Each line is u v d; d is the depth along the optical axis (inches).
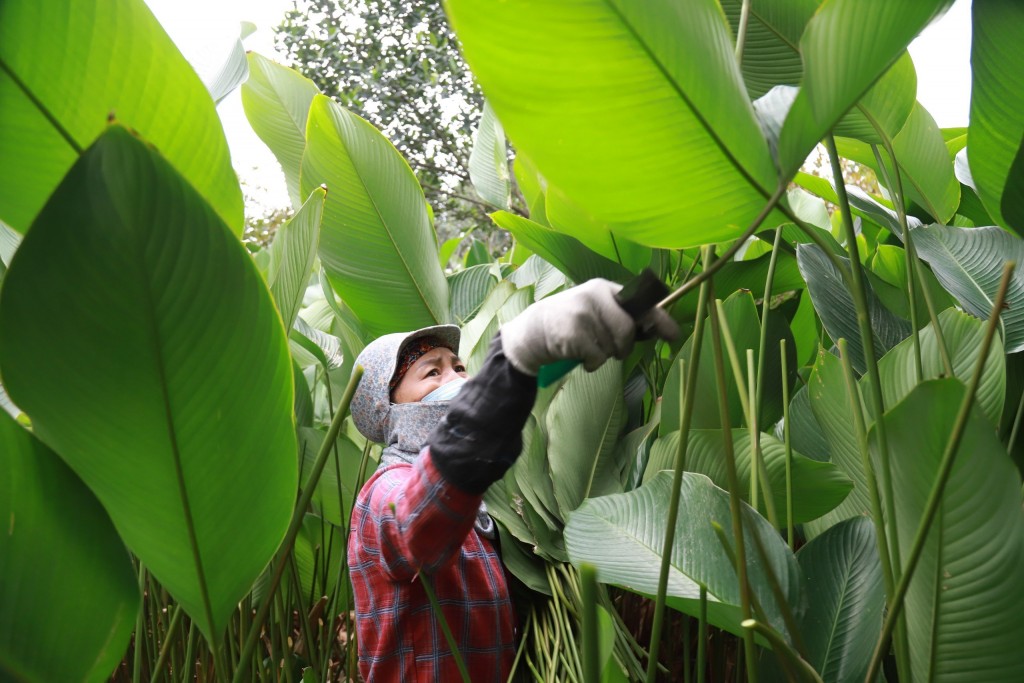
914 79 32.6
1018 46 26.8
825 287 43.1
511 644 46.1
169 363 21.4
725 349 40.9
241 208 27.0
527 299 57.7
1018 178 27.1
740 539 25.7
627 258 50.8
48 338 20.6
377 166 55.5
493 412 32.9
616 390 51.0
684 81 19.6
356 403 50.0
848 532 31.3
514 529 48.1
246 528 25.4
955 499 23.8
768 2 32.7
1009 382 38.2
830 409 36.2
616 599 50.6
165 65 23.9
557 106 20.1
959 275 41.3
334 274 59.8
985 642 24.4
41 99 23.9
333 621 51.7
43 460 23.5
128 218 19.5
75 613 24.6
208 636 27.3
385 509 40.3
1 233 39.9
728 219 22.8
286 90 62.9
